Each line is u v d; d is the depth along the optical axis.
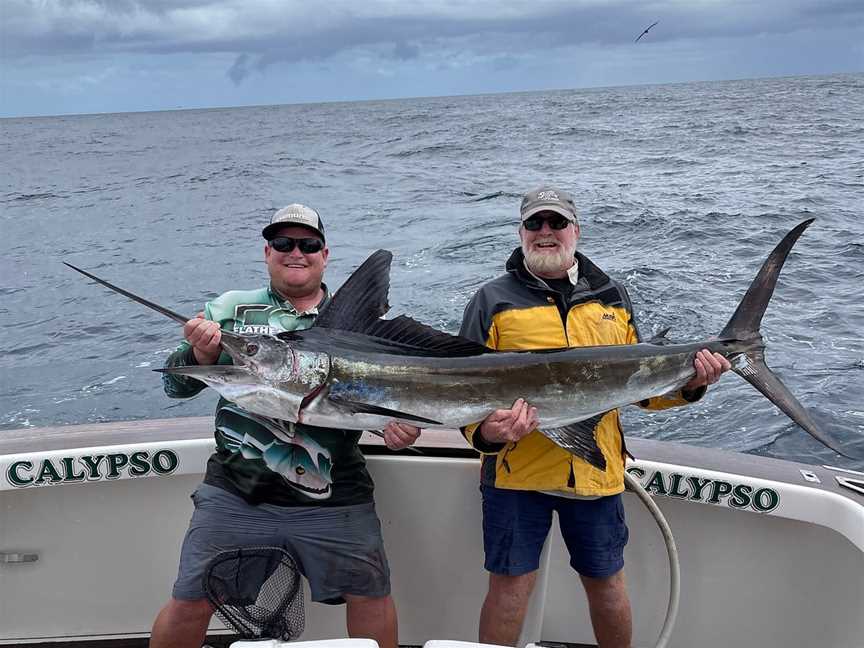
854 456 4.50
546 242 2.36
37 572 2.64
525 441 2.29
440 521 2.60
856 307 7.33
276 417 2.20
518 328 2.34
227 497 2.30
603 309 2.41
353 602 2.34
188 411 6.02
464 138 35.44
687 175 19.83
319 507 2.30
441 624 2.65
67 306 9.48
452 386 2.21
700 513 2.52
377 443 2.61
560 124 40.69
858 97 51.12
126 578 2.68
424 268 10.29
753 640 2.50
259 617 1.98
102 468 2.54
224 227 15.64
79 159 36.34
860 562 2.26
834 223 12.19
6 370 7.13
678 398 2.45
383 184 21.36
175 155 36.31
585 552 2.33
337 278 10.20
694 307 7.61
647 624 2.60
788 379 5.59
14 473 2.47
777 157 22.58
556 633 2.67
